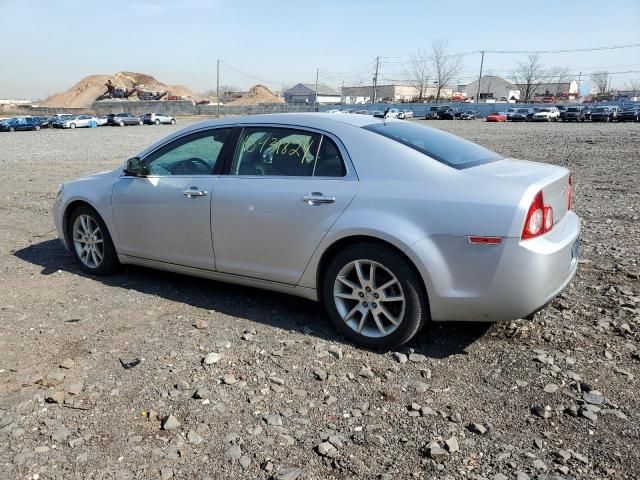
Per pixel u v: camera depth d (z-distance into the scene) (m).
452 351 3.64
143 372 3.37
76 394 3.13
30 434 2.77
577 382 3.21
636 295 4.53
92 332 3.96
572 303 4.38
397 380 3.28
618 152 17.83
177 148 4.62
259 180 4.08
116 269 5.27
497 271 3.26
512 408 2.98
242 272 4.23
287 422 2.87
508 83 119.25
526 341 3.75
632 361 3.46
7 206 9.02
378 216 3.52
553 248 3.33
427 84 106.62
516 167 3.80
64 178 12.84
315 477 2.47
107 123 57.91
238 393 3.14
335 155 3.84
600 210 8.24
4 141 31.08
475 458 2.58
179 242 4.53
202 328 4.01
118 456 2.61
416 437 2.74
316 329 4.00
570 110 54.88
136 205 4.72
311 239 3.79
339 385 3.23
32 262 5.75
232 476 2.48
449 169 3.54
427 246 3.38
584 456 2.59
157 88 143.88
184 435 2.76
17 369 3.43
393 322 3.59
